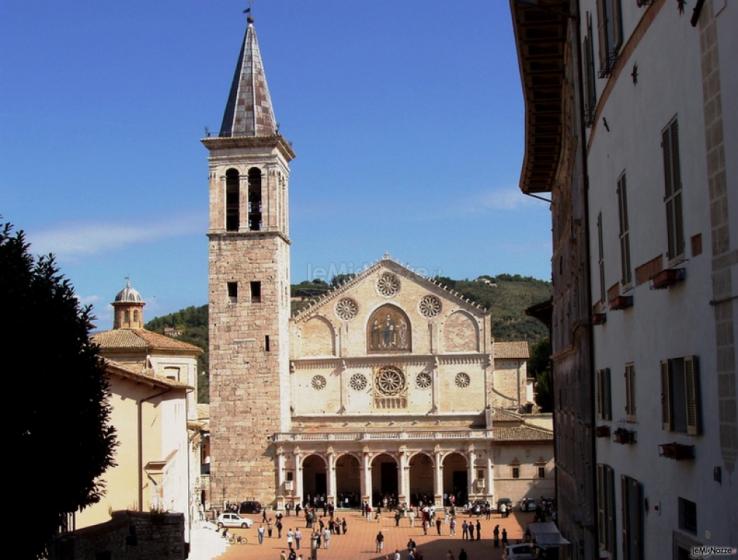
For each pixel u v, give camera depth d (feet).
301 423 382.42
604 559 77.82
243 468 366.63
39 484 105.81
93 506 176.35
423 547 272.31
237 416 368.89
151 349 291.58
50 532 110.01
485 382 374.63
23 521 103.91
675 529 50.42
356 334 383.24
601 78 70.95
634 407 62.49
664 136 50.55
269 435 366.84
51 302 112.16
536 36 105.91
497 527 270.67
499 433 364.99
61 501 111.75
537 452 360.69
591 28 77.30
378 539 266.57
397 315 382.22
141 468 180.14
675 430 50.47
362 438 363.35
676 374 50.11
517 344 442.09
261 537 287.48
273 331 369.91
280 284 374.84
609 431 73.56
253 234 372.99
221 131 381.19
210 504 368.68
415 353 378.73
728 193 40.11
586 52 80.43
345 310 385.09
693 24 44.06
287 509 362.12
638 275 58.49
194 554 241.76
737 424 39.96
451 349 378.53
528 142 138.51
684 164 46.68
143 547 136.46
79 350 117.60
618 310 67.15
